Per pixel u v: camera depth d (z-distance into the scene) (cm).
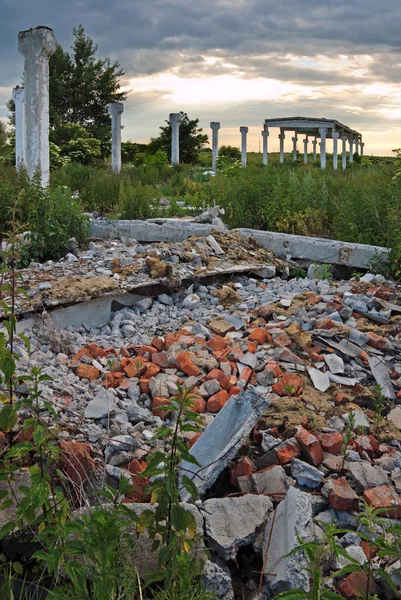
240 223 1085
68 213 896
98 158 3653
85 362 509
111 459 367
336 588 283
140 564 267
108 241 925
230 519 304
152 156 3297
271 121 3366
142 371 491
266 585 274
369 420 441
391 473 372
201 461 359
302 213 1062
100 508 256
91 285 630
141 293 689
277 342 544
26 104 1234
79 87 4138
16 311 555
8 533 261
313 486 353
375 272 834
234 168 1764
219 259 827
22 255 829
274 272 841
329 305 634
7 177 952
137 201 1208
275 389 466
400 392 489
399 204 888
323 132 3198
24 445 263
